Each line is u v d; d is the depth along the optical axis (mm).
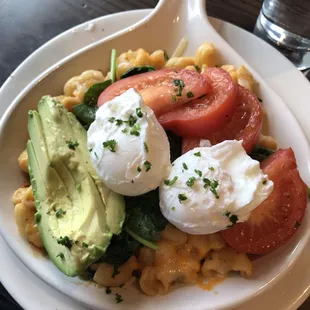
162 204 188
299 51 297
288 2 292
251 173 185
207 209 179
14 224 203
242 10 316
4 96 245
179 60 254
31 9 313
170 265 195
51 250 181
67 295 185
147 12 281
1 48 294
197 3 268
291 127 233
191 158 187
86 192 187
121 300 185
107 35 275
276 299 198
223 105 209
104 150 182
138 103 185
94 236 174
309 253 209
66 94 239
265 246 196
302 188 202
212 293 188
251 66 257
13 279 199
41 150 197
